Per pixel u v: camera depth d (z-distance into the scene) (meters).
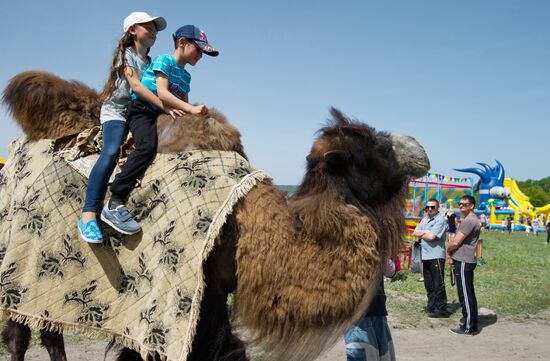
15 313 3.47
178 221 3.20
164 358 3.05
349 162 3.15
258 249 3.09
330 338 3.04
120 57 3.67
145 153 3.42
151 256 3.24
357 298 2.99
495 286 12.52
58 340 4.43
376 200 3.25
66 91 4.00
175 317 3.00
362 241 3.00
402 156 3.21
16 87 3.98
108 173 3.43
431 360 6.71
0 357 5.67
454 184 30.59
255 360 3.40
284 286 3.03
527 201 51.12
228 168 3.33
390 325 8.46
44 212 3.58
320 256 3.02
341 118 3.36
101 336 3.32
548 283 13.30
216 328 3.40
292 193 3.37
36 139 4.00
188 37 3.72
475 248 8.16
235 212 3.20
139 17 3.75
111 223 3.28
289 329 3.05
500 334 8.12
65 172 3.64
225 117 3.70
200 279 3.02
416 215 26.66
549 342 7.71
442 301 9.02
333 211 3.00
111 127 3.56
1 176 4.22
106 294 3.36
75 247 3.47
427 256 9.16
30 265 3.52
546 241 33.12
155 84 3.64
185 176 3.31
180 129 3.49
